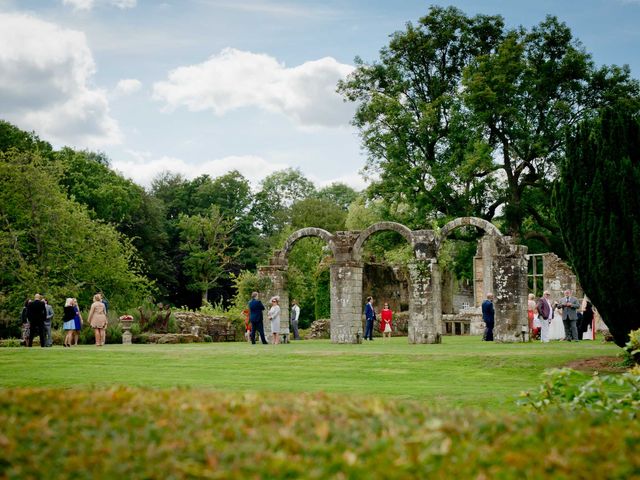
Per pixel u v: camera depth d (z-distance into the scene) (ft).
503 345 82.28
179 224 223.92
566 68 136.26
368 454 16.60
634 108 130.93
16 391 22.48
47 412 19.79
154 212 212.84
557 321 99.91
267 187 284.41
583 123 59.21
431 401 42.29
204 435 17.65
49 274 124.77
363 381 53.83
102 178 190.80
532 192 147.13
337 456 16.25
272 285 106.52
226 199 248.73
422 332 91.40
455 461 16.29
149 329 114.83
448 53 146.72
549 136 136.67
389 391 47.06
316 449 16.74
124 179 200.75
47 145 182.39
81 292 124.67
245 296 110.01
